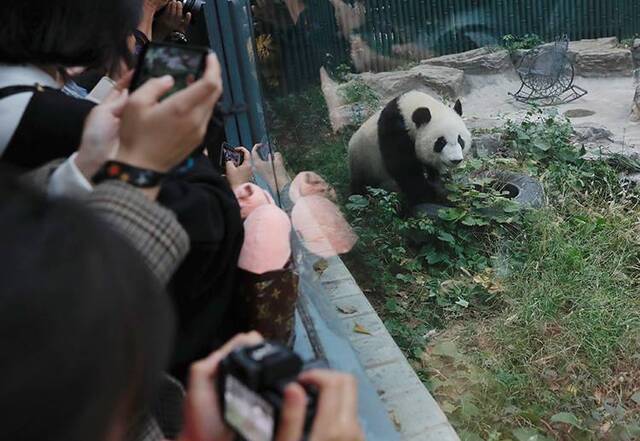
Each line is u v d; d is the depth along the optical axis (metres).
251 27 3.15
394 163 4.32
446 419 2.37
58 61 1.39
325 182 3.60
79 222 0.71
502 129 5.07
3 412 0.60
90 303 0.66
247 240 1.53
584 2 5.03
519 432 2.67
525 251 3.92
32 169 1.33
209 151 1.88
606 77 5.23
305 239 2.93
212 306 1.37
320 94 3.79
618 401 2.89
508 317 3.40
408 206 4.38
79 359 0.64
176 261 1.02
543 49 5.11
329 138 3.82
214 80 1.01
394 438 2.06
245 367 0.81
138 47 1.95
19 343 0.61
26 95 1.33
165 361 0.77
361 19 4.25
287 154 3.42
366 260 3.67
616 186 4.57
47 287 0.64
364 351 2.58
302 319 2.20
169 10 2.42
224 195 1.34
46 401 0.61
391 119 4.38
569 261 3.72
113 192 1.00
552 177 4.64
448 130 4.59
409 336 3.24
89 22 1.38
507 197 4.41
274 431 0.78
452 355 3.12
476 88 5.18
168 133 1.01
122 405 0.71
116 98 1.30
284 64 3.50
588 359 3.11
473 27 4.88
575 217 4.20
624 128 5.14
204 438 0.88
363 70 4.33
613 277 3.63
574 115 5.32
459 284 3.73
